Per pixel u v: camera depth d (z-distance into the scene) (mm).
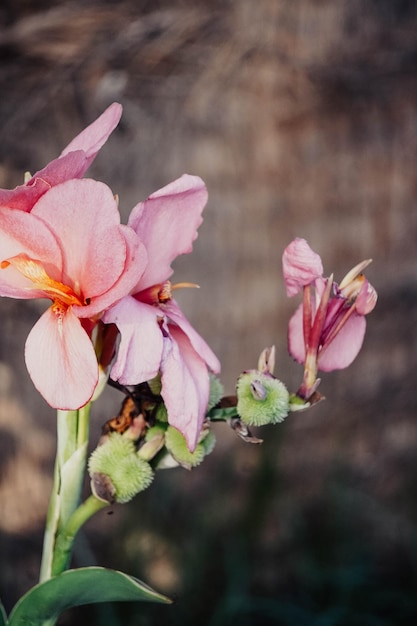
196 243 1341
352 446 1466
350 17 1292
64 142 1277
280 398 582
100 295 542
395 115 1365
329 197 1367
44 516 1407
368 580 1426
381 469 1490
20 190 535
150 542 1363
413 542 1483
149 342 549
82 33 1227
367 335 1446
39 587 562
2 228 549
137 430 581
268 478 1363
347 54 1302
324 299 591
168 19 1240
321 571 1404
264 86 1297
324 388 1441
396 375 1471
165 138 1297
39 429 1378
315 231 1373
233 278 1354
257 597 1440
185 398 553
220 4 1252
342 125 1348
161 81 1274
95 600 573
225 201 1331
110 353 581
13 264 553
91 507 580
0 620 596
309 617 1338
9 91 1258
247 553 1426
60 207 539
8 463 1388
